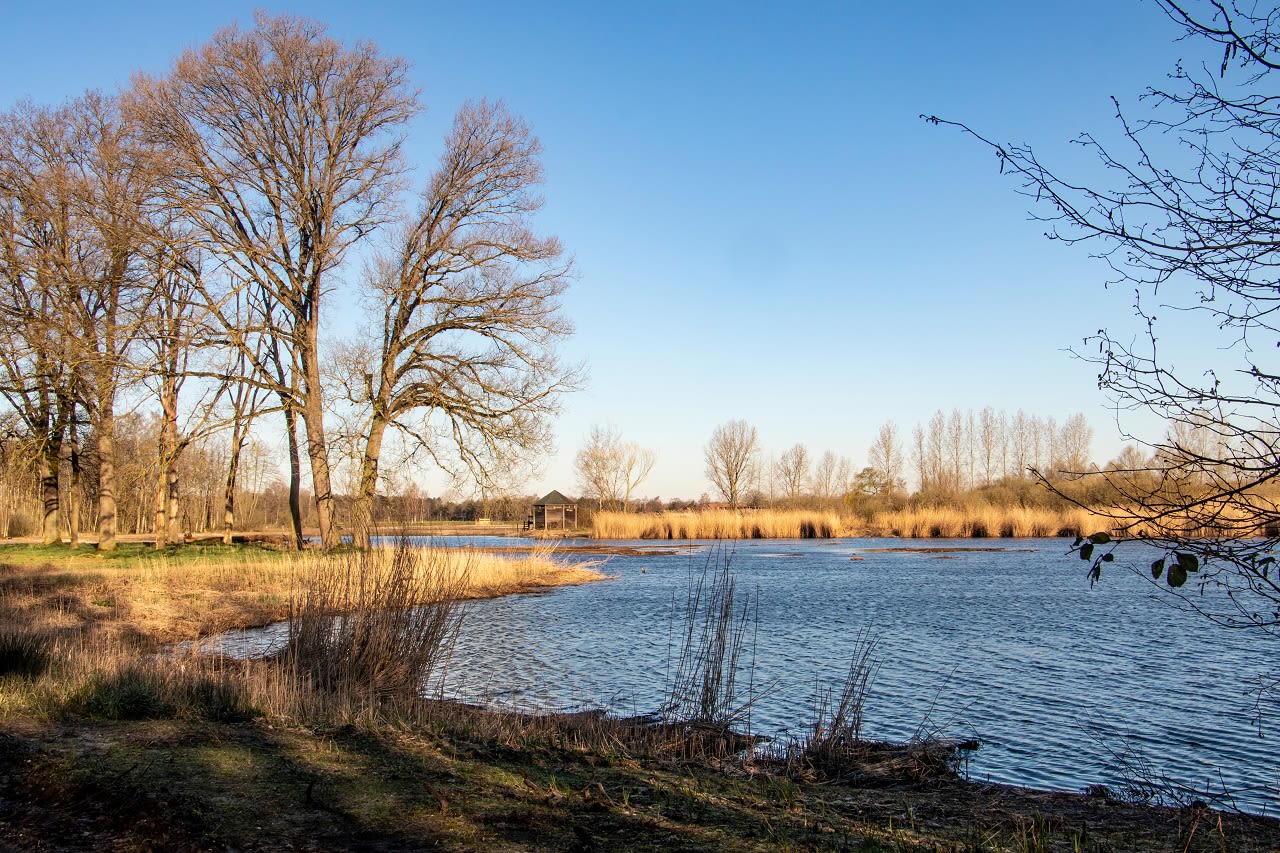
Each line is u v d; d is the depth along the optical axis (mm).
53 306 28547
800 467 96125
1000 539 57938
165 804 5777
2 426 30000
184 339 26734
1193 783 8516
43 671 10109
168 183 27156
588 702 12039
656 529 61250
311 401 30672
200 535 44875
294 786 6371
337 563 12664
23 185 27562
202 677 9867
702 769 8039
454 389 31375
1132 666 14414
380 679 10805
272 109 28672
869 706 11750
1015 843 5746
